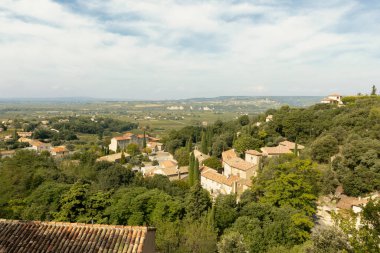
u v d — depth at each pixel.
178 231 33.16
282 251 32.03
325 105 108.88
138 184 65.94
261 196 52.78
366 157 57.25
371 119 75.06
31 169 52.44
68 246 13.94
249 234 36.12
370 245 14.98
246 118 135.25
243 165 75.06
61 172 59.00
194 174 76.25
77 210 34.38
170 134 148.38
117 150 141.50
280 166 49.75
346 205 51.84
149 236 15.41
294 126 91.81
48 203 40.56
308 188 45.22
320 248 23.91
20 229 15.25
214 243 31.16
